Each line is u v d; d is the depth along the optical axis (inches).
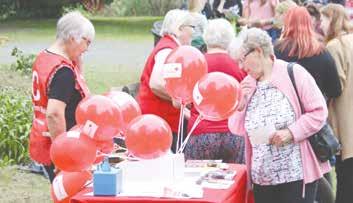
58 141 283.3
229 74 359.3
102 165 281.0
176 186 288.2
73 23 324.2
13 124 523.8
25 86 772.6
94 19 1736.0
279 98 312.3
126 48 1167.0
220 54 363.3
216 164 336.5
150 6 1845.5
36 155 337.4
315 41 379.6
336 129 405.1
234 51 356.2
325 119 310.3
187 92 312.7
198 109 306.2
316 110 309.6
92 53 1099.3
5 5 1766.7
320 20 438.9
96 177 278.4
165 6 1843.0
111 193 278.1
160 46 386.3
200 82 304.8
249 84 318.3
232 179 313.1
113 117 282.8
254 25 653.3
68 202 292.7
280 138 307.1
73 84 324.8
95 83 852.6
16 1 1776.6
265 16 667.4
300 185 314.2
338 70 402.3
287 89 312.2
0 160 506.6
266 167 313.6
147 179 294.0
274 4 667.4
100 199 275.7
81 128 286.0
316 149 316.5
